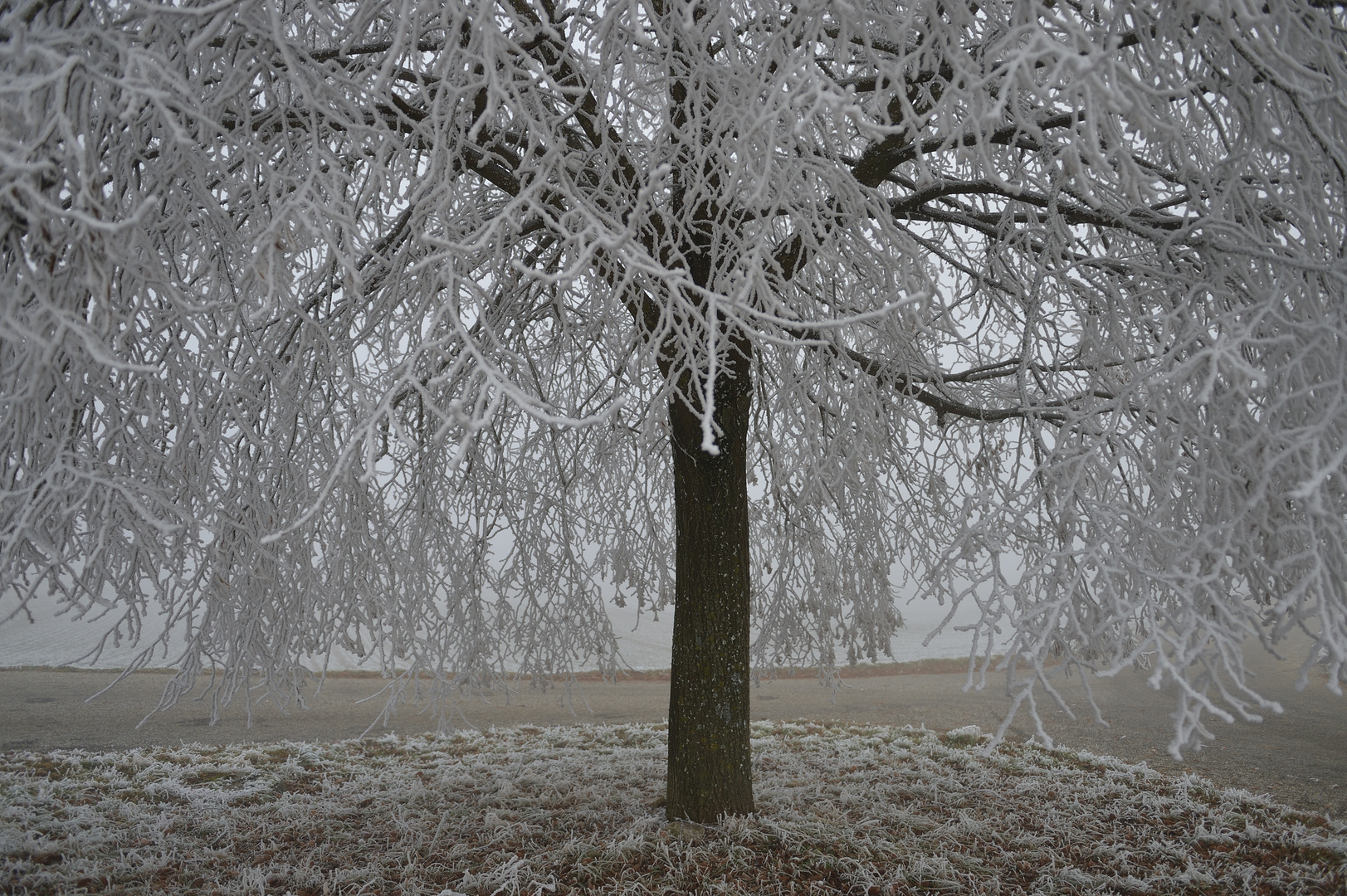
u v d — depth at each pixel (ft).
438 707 18.44
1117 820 19.43
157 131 9.16
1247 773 23.82
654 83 9.81
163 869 15.75
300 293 13.64
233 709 33.17
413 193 9.43
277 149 11.46
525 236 16.42
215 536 12.23
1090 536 9.45
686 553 16.39
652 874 14.48
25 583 9.01
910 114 7.41
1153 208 11.93
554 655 22.16
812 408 14.88
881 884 14.61
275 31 6.91
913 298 5.92
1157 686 6.89
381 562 16.24
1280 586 10.05
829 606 20.84
